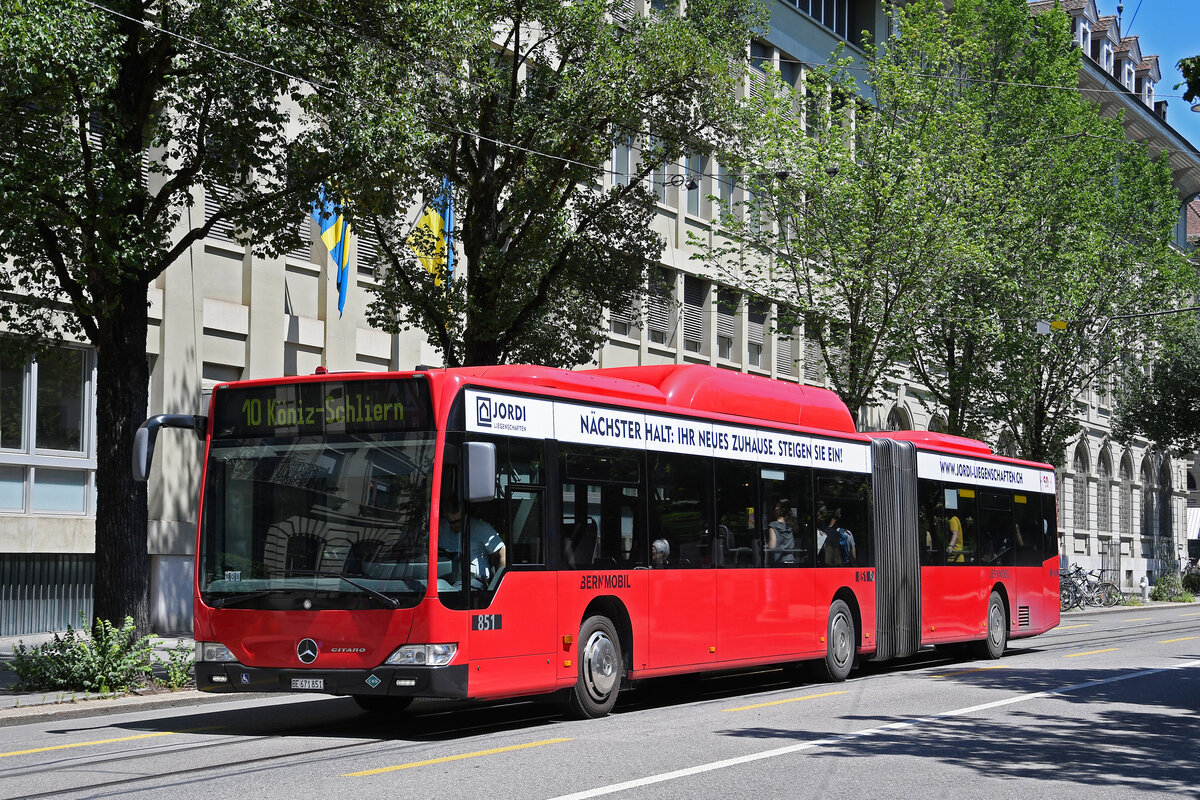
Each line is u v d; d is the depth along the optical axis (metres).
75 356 22.06
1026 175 33.47
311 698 15.06
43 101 14.22
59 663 14.55
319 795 8.17
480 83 18.72
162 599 22.75
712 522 14.69
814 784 8.73
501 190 20.38
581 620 12.55
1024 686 15.86
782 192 29.86
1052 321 35.16
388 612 10.94
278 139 16.28
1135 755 10.41
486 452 10.82
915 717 12.55
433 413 11.21
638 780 8.77
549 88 19.95
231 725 12.44
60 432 21.77
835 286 30.17
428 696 10.87
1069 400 38.88
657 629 13.57
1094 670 18.30
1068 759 10.12
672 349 35.62
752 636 15.20
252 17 15.01
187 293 23.12
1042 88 34.97
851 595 17.47
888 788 8.63
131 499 15.53
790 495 16.34
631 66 19.64
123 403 15.58
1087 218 35.56
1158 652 21.86
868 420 42.66
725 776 8.99
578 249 21.09
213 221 16.19
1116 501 59.56
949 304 32.38
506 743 10.73
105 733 11.73
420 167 18.41
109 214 14.82
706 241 36.97
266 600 11.34
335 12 16.23
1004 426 39.00
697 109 20.70
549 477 12.30
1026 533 22.75
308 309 25.66
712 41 21.08
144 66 15.78
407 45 17.02
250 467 11.71
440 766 9.41
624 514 13.29
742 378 16.11
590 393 13.22
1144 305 38.72
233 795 8.19
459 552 11.16
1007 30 34.97
